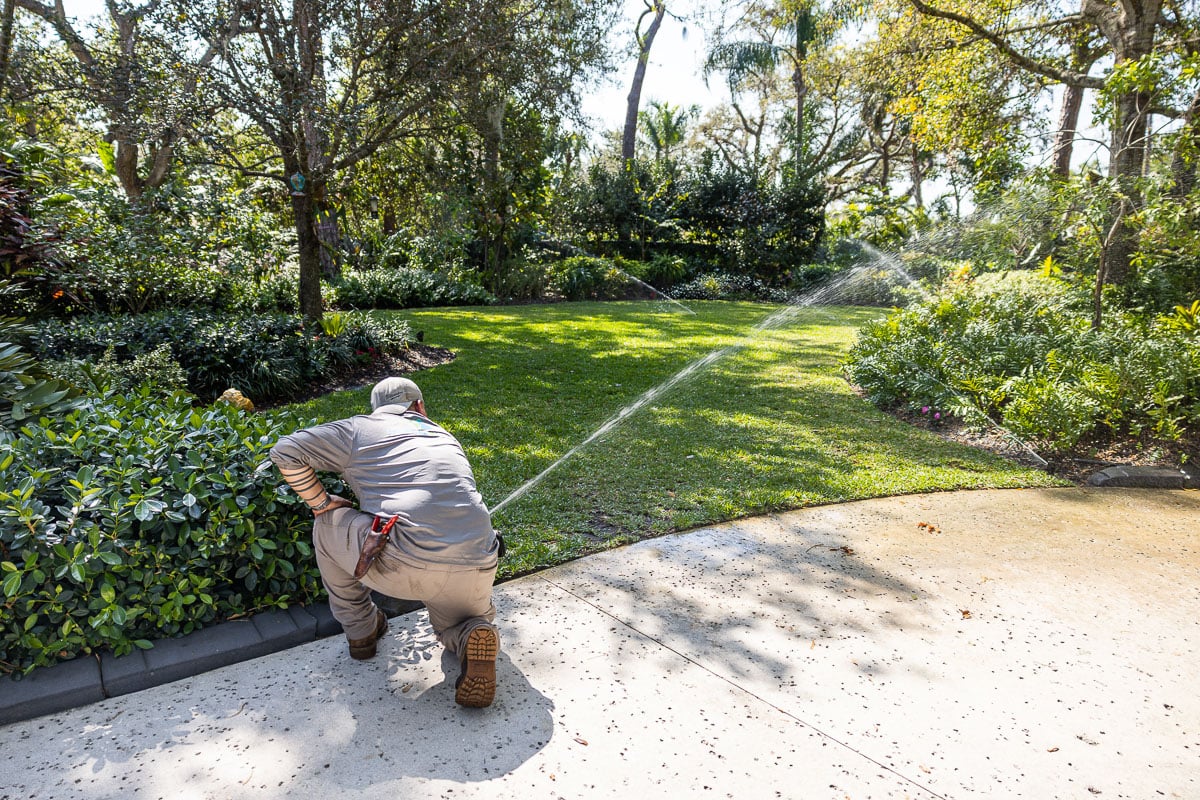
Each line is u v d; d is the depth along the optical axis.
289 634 3.03
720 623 3.29
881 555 4.09
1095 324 7.74
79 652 2.80
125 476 2.99
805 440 6.37
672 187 25.23
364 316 10.30
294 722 2.53
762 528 4.43
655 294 22.61
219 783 2.22
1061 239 10.07
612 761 2.38
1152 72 7.86
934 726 2.62
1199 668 3.06
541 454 5.65
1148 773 2.42
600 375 8.99
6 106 9.37
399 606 3.31
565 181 23.81
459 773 2.30
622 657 2.99
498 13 8.91
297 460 2.55
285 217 13.04
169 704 2.62
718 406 7.59
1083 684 2.91
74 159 11.18
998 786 2.33
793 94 35.72
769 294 22.73
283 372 7.54
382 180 11.37
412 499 2.49
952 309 9.13
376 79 9.16
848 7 15.45
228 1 7.75
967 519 4.71
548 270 20.81
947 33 13.08
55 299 8.23
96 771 2.26
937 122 13.33
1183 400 6.48
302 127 8.55
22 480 2.92
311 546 3.23
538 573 3.74
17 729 2.47
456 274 18.41
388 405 2.88
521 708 2.64
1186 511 5.00
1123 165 9.02
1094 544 4.34
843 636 3.21
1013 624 3.37
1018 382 6.61
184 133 8.09
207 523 3.11
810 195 23.81
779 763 2.40
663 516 4.52
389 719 2.55
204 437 3.39
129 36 8.20
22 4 11.30
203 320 7.89
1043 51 12.75
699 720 2.61
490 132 10.04
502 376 8.70
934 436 6.67
